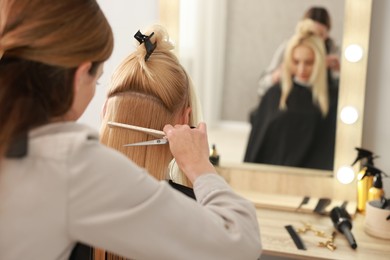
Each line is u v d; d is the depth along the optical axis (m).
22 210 0.63
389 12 1.49
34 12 0.66
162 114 0.95
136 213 0.65
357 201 1.55
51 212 0.63
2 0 0.68
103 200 0.64
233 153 1.66
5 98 0.65
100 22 0.71
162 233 0.66
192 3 1.60
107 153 0.67
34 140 0.65
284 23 1.56
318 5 1.51
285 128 1.61
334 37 1.51
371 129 1.57
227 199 0.75
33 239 0.63
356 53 1.48
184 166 0.84
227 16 1.59
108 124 0.95
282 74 1.59
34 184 0.63
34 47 0.65
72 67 0.68
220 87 1.64
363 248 1.29
